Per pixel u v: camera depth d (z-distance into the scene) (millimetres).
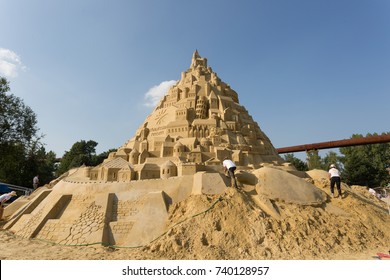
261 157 33312
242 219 15719
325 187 22781
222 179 19062
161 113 37812
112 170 22188
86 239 15781
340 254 13930
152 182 19609
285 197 18781
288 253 13602
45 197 22594
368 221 18062
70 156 68188
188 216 16141
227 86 43906
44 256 13492
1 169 42938
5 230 19734
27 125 38562
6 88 36562
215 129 31438
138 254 13703
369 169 55094
